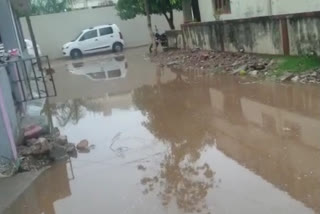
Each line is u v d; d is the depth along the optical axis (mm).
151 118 7352
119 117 7781
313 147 4809
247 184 4125
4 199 4566
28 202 4434
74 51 24156
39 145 5617
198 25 15523
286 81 8234
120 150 5809
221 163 4797
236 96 7902
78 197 4414
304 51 9414
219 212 3648
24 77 9062
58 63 21812
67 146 6031
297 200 3648
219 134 5879
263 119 6223
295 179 4070
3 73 6379
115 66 16531
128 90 10461
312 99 6707
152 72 13070
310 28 9055
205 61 12875
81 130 7207
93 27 24844
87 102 9633
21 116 7715
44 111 9164
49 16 25250
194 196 4043
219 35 13711
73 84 12742
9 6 11656
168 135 6199
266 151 4945
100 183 4715
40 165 5469
